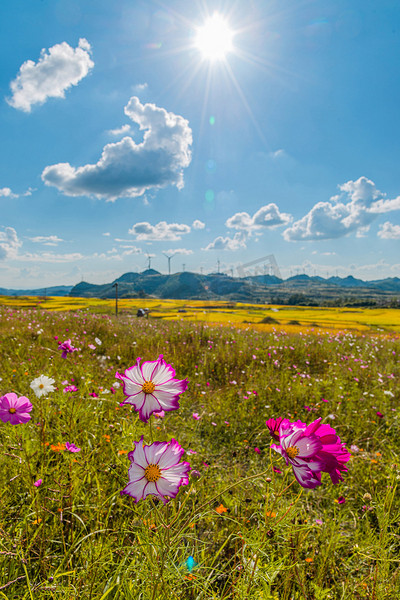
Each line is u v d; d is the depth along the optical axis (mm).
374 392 5387
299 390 5160
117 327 9805
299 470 981
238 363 6719
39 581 1467
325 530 2182
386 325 33281
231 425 3975
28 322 9531
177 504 2145
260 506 2107
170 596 1281
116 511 2020
